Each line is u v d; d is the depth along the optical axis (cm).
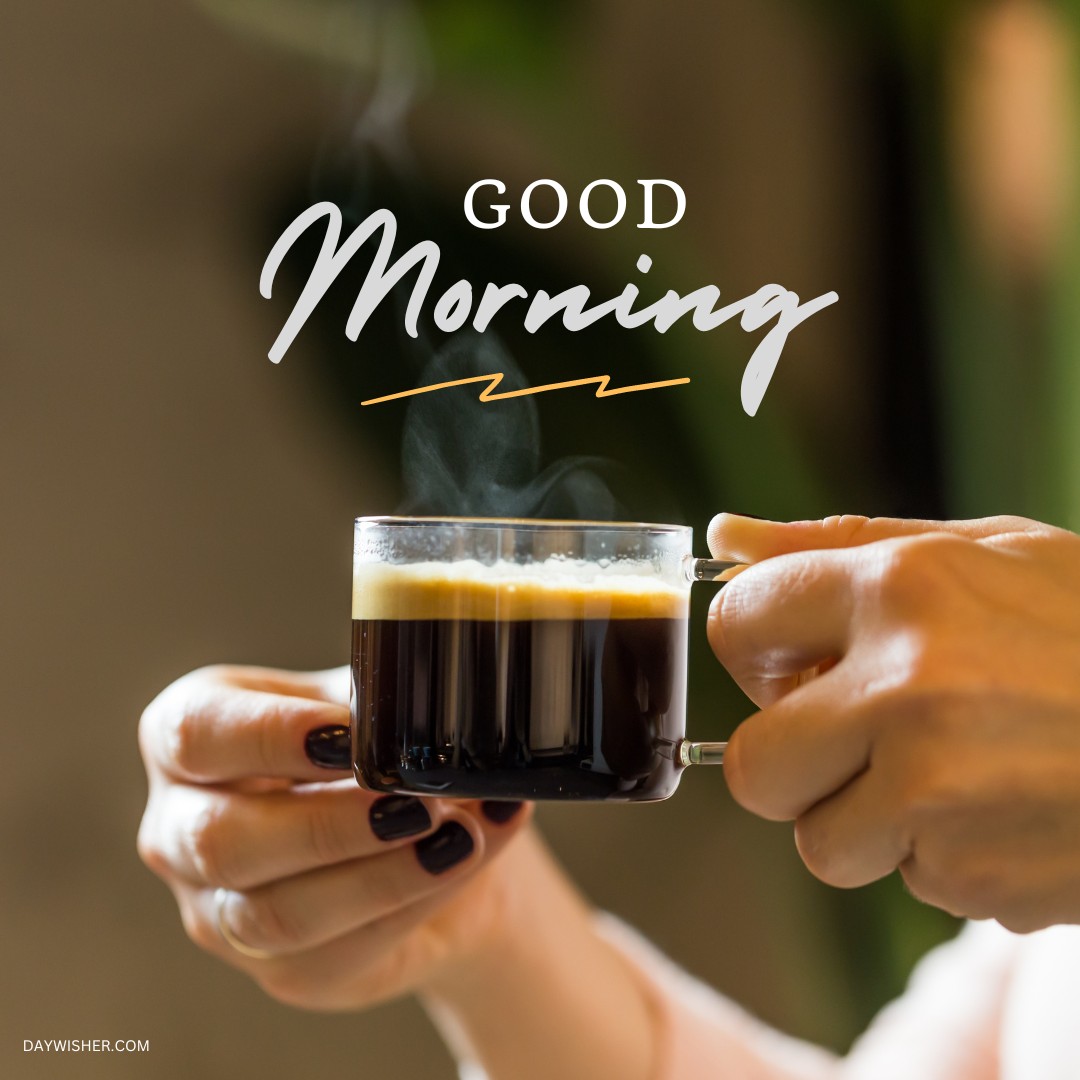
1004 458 213
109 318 257
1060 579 72
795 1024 244
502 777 83
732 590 79
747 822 254
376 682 86
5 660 251
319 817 95
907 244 250
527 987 129
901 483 247
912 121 242
